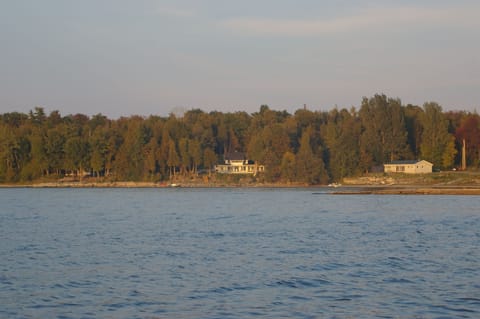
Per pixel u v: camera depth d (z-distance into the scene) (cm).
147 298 4306
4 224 9794
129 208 14125
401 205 14238
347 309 3969
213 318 3800
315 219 10594
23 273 5219
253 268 5397
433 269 5275
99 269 5400
